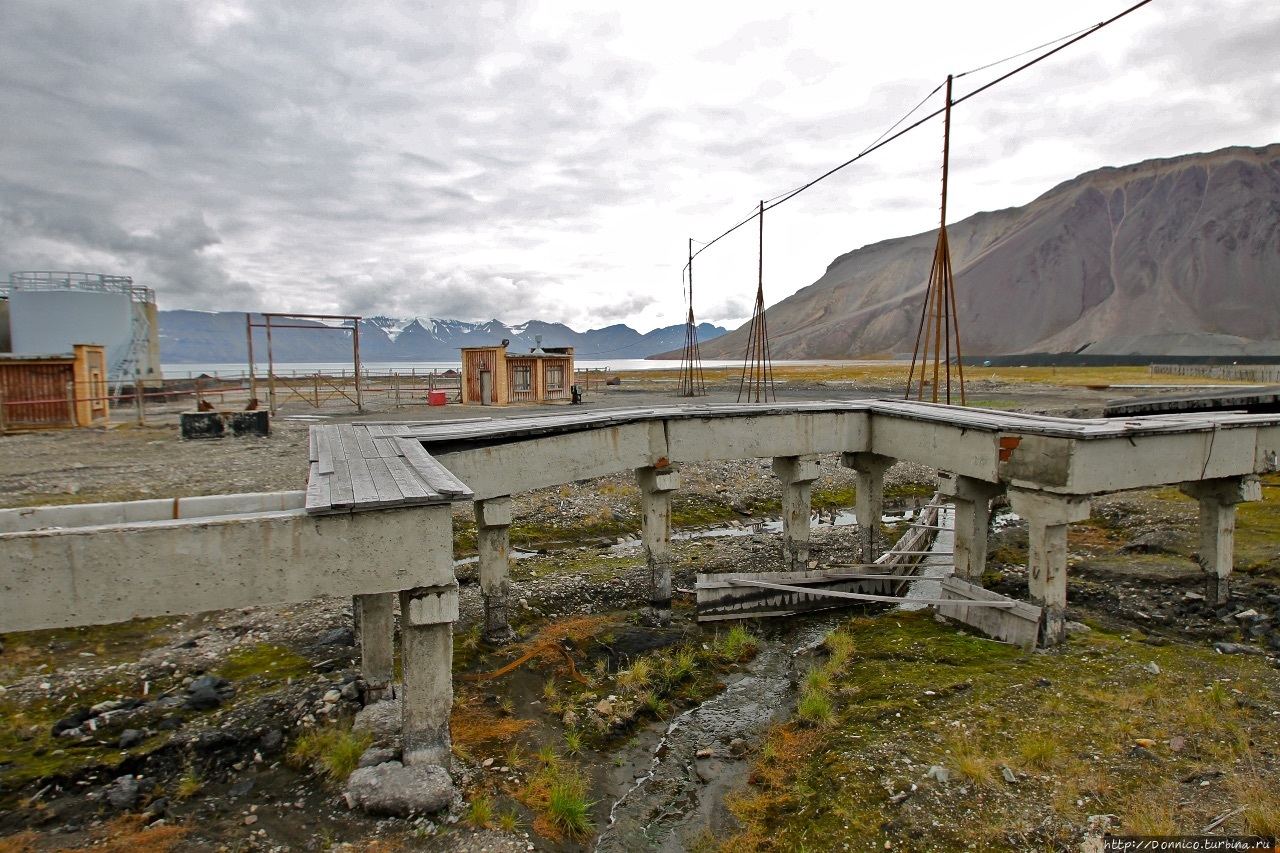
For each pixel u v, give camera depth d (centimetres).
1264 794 784
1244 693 1045
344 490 856
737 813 876
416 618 835
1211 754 884
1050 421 1357
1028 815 789
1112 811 784
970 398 4888
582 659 1309
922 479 2970
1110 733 949
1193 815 764
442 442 1284
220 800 838
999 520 2372
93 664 1155
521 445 1340
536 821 842
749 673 1291
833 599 1595
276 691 1070
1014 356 18812
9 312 5262
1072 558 1764
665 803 909
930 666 1204
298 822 801
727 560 1861
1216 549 1389
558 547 2011
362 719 976
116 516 862
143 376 5622
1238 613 1349
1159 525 1962
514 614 1484
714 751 1029
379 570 805
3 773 852
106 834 767
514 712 1109
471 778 911
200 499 899
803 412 1631
